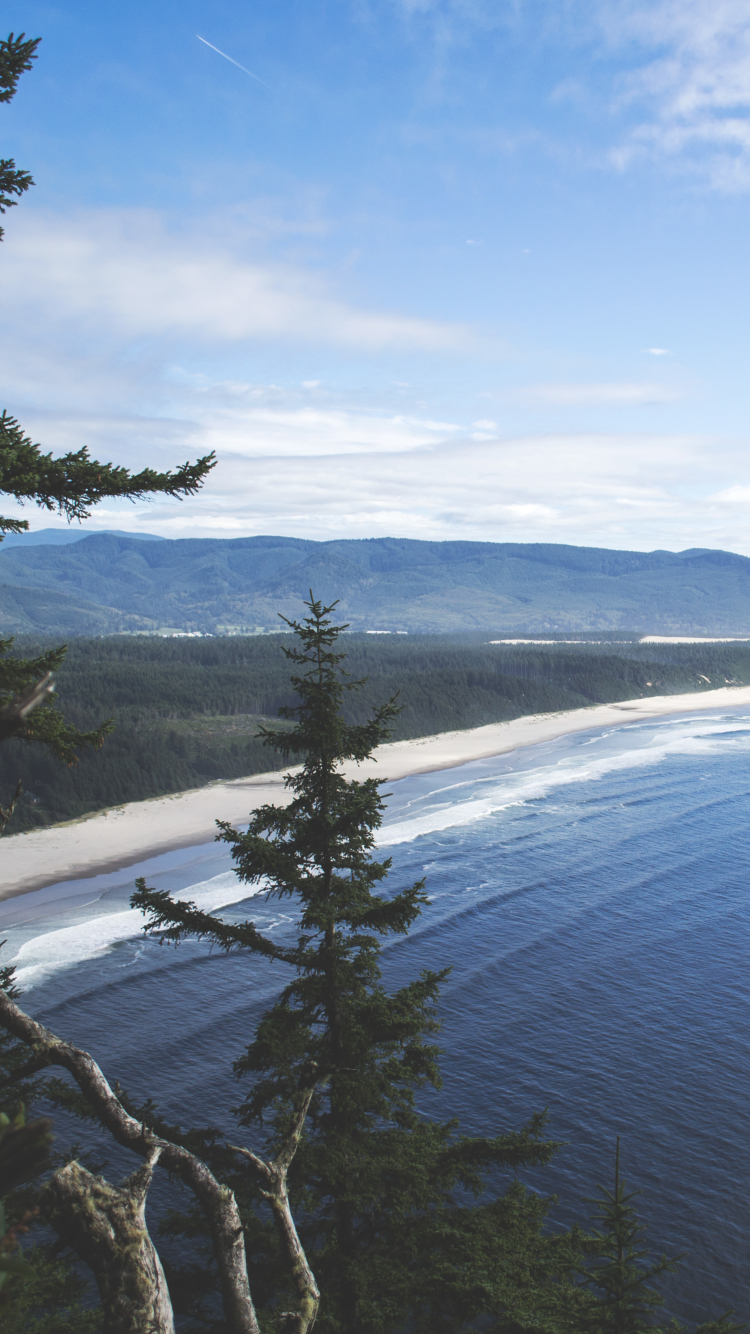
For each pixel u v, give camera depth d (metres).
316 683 14.62
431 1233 14.43
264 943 14.18
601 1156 35.50
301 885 14.07
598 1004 48.19
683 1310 27.94
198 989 48.94
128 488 10.06
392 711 15.06
